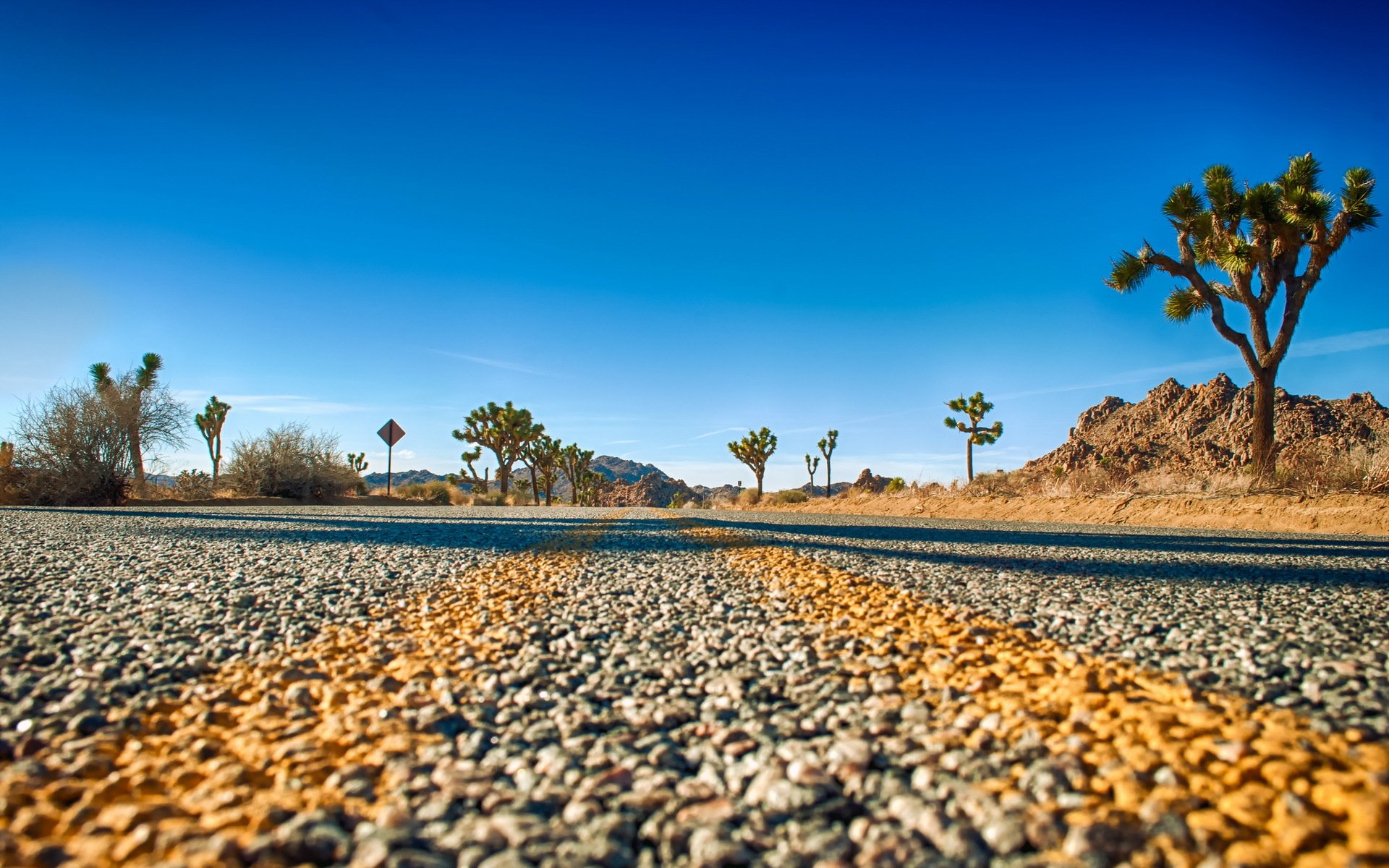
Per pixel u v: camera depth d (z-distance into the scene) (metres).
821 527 11.48
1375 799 1.30
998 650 2.72
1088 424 89.12
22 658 2.62
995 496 21.86
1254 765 1.51
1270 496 14.38
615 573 5.13
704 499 92.06
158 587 4.28
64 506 17.70
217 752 1.77
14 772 1.58
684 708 2.14
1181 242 17.94
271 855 1.24
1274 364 16.95
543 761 1.75
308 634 3.10
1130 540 8.64
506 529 10.03
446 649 2.87
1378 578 4.96
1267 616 3.41
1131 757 1.60
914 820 1.40
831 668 2.56
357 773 1.62
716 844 1.30
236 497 23.86
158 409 20.92
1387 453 14.02
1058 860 1.23
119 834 1.32
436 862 1.24
